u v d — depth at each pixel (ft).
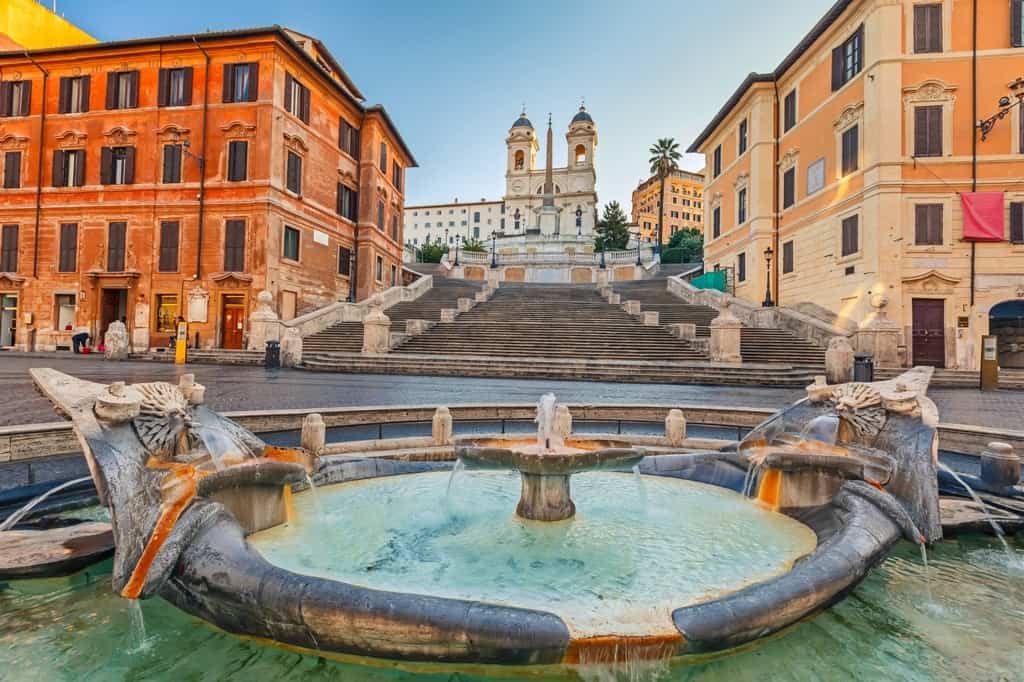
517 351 76.79
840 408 20.44
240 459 17.60
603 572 14.23
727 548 16.10
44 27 118.52
